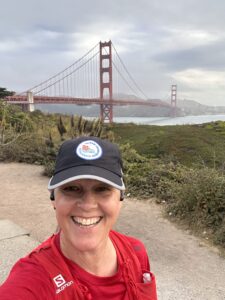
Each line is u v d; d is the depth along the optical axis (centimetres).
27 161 446
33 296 48
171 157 415
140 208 268
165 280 161
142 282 61
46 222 243
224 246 199
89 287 53
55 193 56
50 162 409
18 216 255
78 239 54
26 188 332
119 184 55
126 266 59
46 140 444
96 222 56
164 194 282
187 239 212
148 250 196
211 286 157
